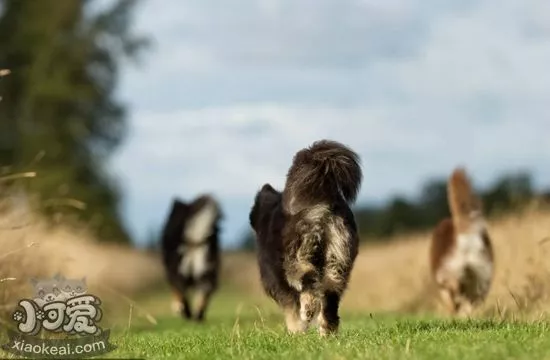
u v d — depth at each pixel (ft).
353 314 65.67
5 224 45.44
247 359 27.76
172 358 29.27
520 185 94.68
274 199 39.99
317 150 33.55
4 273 42.65
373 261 92.17
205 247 69.46
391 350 27.12
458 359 25.29
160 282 124.36
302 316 33.96
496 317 44.45
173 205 72.43
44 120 175.52
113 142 182.70
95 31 181.78
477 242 54.80
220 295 122.62
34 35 179.42
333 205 33.55
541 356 25.25
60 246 55.67
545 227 59.77
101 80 182.39
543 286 50.06
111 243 138.82
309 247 33.71
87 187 172.35
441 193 147.84
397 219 145.18
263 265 39.47
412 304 72.23
